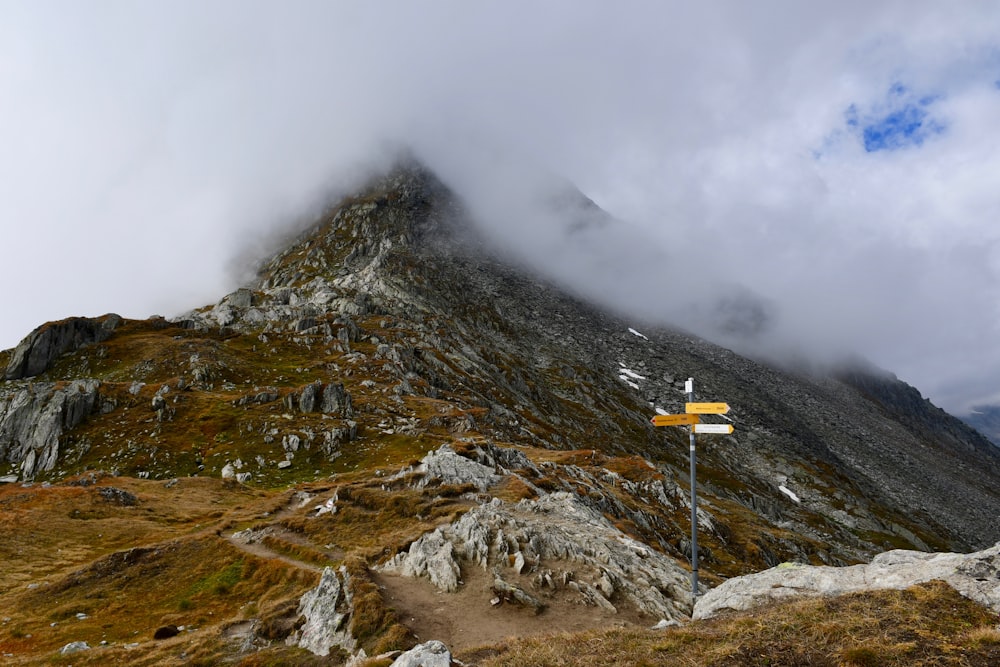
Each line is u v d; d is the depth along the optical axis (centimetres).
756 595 2403
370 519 5459
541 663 1897
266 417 11481
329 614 2845
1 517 6188
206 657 2805
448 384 16825
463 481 6512
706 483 19250
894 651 1598
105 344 15175
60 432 10856
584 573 3181
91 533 6141
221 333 16950
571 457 11562
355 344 17388
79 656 3102
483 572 3183
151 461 9988
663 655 1825
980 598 1817
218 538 5216
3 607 4250
